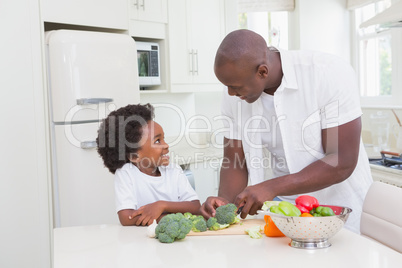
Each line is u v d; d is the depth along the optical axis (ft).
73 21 9.33
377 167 9.41
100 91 9.11
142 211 4.75
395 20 8.79
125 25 10.26
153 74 11.32
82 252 3.80
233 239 4.05
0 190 9.15
